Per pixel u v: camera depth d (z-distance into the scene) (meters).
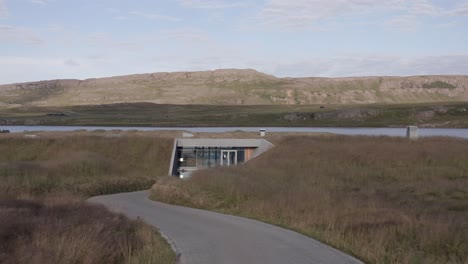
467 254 12.41
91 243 11.87
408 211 20.31
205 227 18.94
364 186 34.47
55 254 10.80
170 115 198.25
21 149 52.62
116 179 41.72
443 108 188.88
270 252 13.49
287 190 26.91
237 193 27.39
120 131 72.31
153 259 12.06
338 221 17.41
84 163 44.28
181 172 50.88
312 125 169.25
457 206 26.19
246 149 54.00
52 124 164.12
